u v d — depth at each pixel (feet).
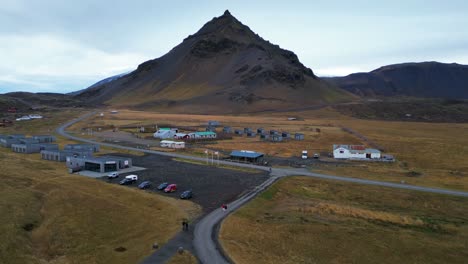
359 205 232.12
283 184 270.26
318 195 252.62
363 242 167.02
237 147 465.06
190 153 413.80
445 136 583.17
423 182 288.92
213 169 322.75
